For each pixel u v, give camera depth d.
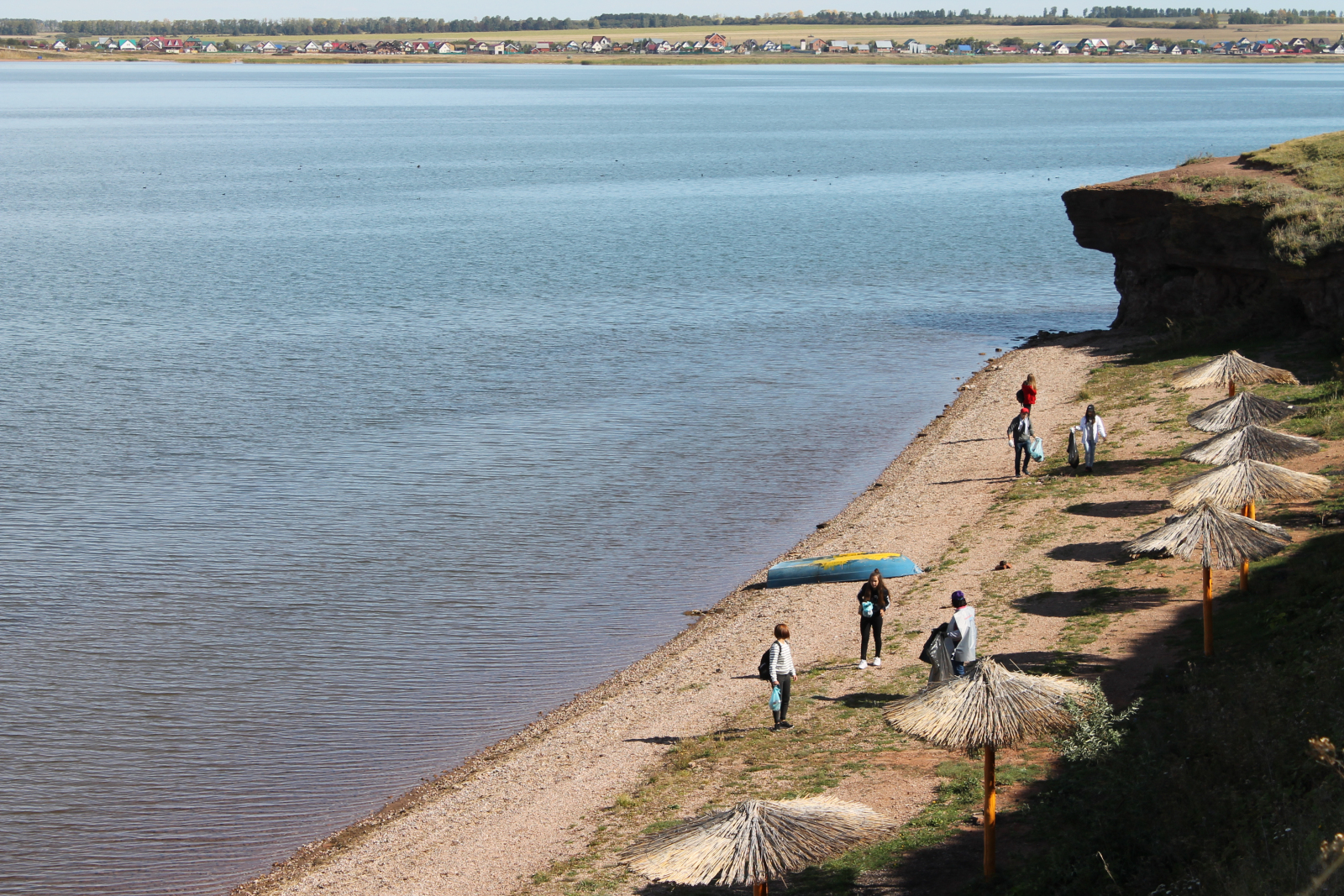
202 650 31.05
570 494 43.47
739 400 56.22
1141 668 23.70
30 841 22.88
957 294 82.12
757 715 25.16
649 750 24.39
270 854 22.58
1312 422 37.81
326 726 27.42
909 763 21.66
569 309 77.88
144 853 22.59
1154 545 23.36
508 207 134.75
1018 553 32.66
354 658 30.80
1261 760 16.81
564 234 113.25
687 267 94.12
